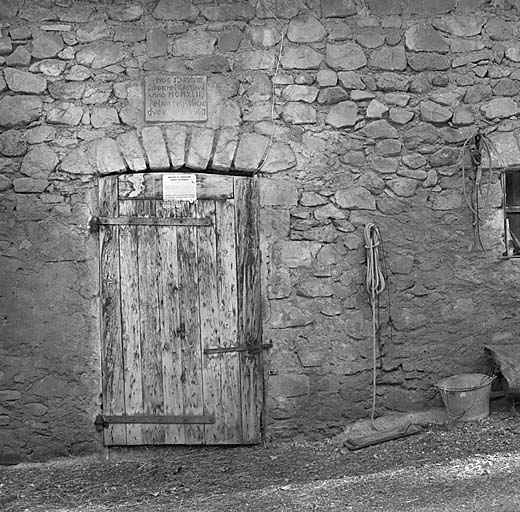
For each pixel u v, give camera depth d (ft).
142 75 17.60
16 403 17.33
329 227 17.83
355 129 17.93
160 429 17.63
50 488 15.96
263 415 17.81
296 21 17.89
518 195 18.26
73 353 17.44
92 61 17.53
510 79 18.11
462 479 14.49
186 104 17.62
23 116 17.39
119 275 17.58
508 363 16.87
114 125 17.54
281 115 17.78
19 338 17.31
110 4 17.62
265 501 14.40
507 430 16.78
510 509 12.92
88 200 17.51
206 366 17.70
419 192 17.99
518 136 18.06
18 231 17.35
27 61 17.43
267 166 17.71
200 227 17.71
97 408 17.53
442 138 18.06
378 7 18.02
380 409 17.89
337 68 17.92
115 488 15.79
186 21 17.72
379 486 14.60
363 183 17.89
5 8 17.46
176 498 14.98
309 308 17.76
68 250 17.43
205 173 17.78
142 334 17.61
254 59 17.78
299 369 17.75
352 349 17.83
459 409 17.31
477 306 18.04
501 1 18.12
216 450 17.76
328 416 17.76
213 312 17.71
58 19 17.53
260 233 17.71
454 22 18.10
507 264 18.08
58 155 17.44
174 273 17.66
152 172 17.69
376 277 17.71
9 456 17.29
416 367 17.94
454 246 18.04
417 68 18.02
